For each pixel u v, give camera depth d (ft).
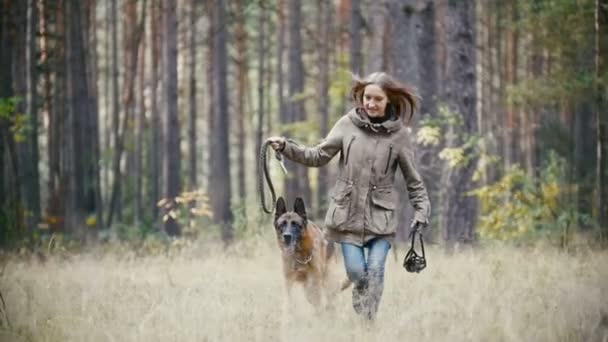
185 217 67.62
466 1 54.24
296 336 23.06
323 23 116.16
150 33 110.42
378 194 24.98
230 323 24.50
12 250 51.70
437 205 66.95
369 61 59.31
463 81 54.08
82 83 80.64
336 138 25.23
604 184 48.49
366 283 24.58
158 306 26.94
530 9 60.80
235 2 95.71
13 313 26.55
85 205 84.07
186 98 131.44
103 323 25.14
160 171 119.55
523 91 60.54
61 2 80.74
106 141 116.98
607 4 49.03
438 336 22.99
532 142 94.63
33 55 72.02
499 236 54.24
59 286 32.81
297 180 109.70
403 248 49.57
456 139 54.34
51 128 95.66
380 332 23.12
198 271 38.47
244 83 128.26
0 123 61.11
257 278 36.04
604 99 49.32
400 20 57.11
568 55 60.75
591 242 43.32
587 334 23.18
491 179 78.23
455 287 30.01
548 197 57.57
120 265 41.52
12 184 68.23
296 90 101.35
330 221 25.09
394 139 25.02
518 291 28.81
